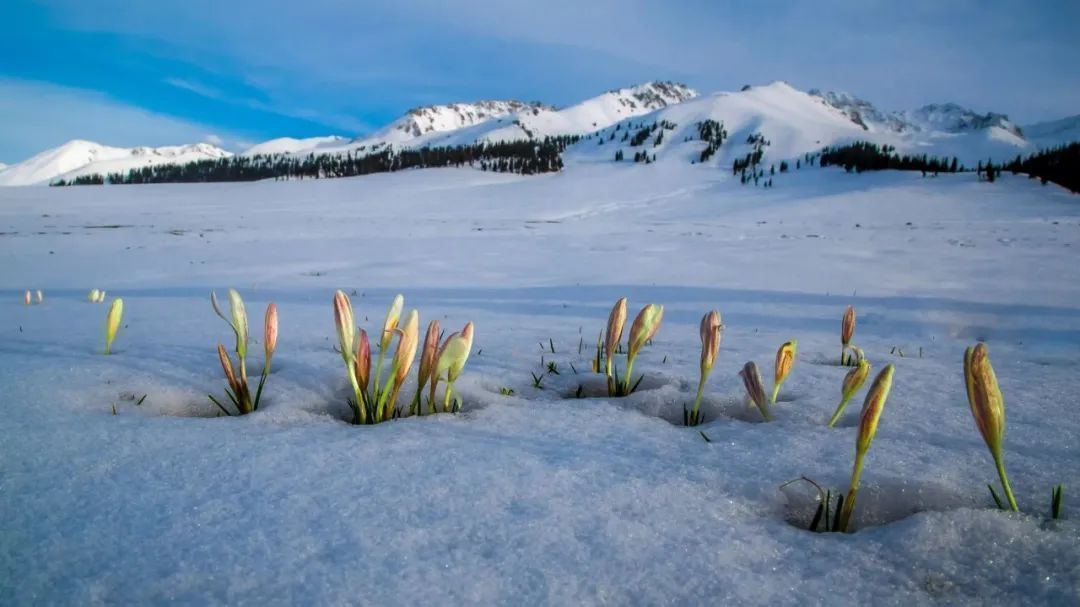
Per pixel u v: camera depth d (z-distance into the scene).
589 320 6.62
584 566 1.37
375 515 1.62
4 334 5.26
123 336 5.10
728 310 7.80
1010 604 1.26
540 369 3.79
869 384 3.43
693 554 1.44
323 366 3.63
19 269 15.48
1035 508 1.74
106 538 1.49
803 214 55.91
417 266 15.53
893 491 1.86
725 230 36.94
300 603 1.22
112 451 2.12
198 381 3.30
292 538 1.49
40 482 1.85
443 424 2.50
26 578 1.31
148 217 46.28
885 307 7.95
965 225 40.03
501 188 90.25
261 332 5.47
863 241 24.31
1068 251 18.39
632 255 18.22
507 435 2.37
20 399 2.82
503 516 1.62
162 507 1.67
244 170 151.25
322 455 2.08
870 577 1.36
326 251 20.91
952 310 7.56
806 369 3.89
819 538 1.55
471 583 1.29
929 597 1.28
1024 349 5.13
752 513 1.73
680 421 2.85
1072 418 2.75
